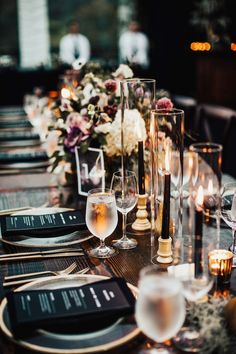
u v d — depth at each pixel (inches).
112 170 85.4
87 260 62.9
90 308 47.9
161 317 39.6
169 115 62.5
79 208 81.0
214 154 74.0
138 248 65.9
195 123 140.2
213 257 58.5
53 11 386.6
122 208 66.2
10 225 69.0
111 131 81.9
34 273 59.2
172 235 63.2
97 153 83.1
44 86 331.6
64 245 66.2
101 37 394.6
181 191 63.3
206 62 303.1
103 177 83.6
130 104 80.1
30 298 49.7
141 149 71.2
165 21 356.5
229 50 284.0
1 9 380.5
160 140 62.9
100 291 50.8
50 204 82.8
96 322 47.0
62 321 46.3
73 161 89.4
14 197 86.1
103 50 394.9
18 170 102.4
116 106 88.5
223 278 55.6
